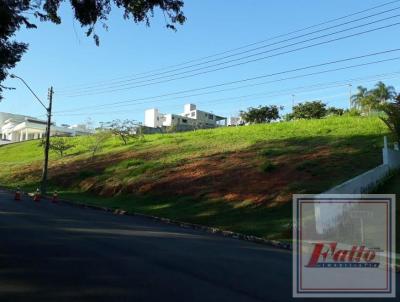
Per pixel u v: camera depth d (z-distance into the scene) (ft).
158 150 148.05
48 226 53.67
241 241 55.42
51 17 41.22
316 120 161.38
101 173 131.95
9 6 41.70
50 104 127.13
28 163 189.26
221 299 25.52
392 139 101.91
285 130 152.35
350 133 125.29
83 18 37.32
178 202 88.22
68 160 172.04
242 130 168.25
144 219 77.10
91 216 72.43
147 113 406.21
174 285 28.09
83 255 36.24
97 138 191.31
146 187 102.83
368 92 245.24
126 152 157.38
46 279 28.32
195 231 63.41
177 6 36.94
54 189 130.11
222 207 79.15
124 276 29.81
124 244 43.04
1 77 62.75
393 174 81.97
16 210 72.33
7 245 39.27
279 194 78.43
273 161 102.22
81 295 25.12
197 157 124.16
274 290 28.63
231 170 101.30
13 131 376.27
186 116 414.82
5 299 24.03
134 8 37.04
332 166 90.02
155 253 39.11
